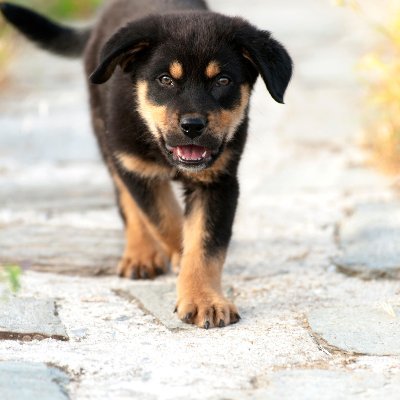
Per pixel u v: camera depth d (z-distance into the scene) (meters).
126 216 7.75
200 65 6.60
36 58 16.81
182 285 6.53
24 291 6.86
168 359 5.59
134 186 7.25
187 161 6.57
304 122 12.59
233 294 6.96
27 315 6.22
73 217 8.98
